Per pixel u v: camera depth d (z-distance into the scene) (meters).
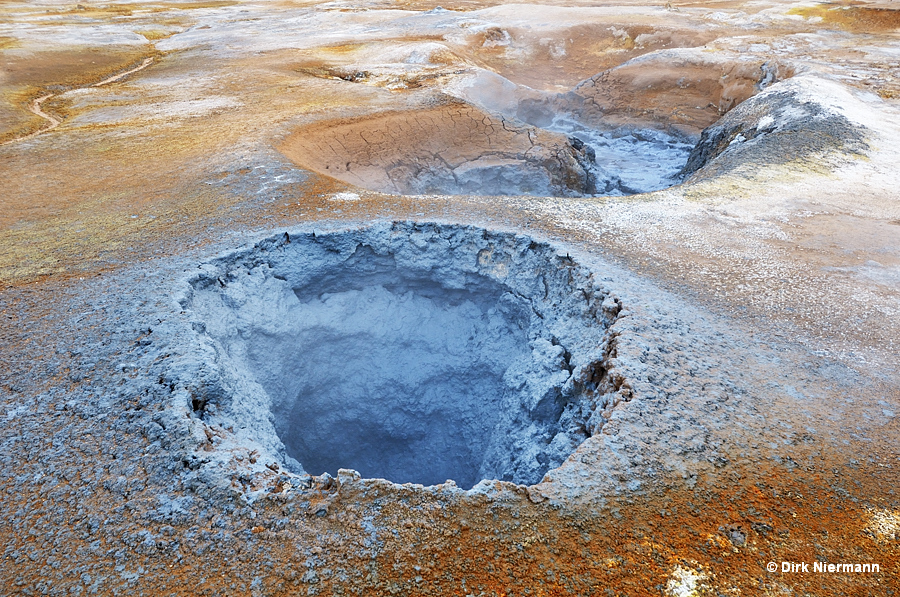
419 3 56.50
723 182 14.51
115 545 5.04
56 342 7.68
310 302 11.70
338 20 45.31
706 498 5.48
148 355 7.37
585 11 43.47
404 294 12.30
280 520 5.27
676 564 4.87
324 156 18.31
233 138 17.94
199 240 10.88
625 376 6.90
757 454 6.00
